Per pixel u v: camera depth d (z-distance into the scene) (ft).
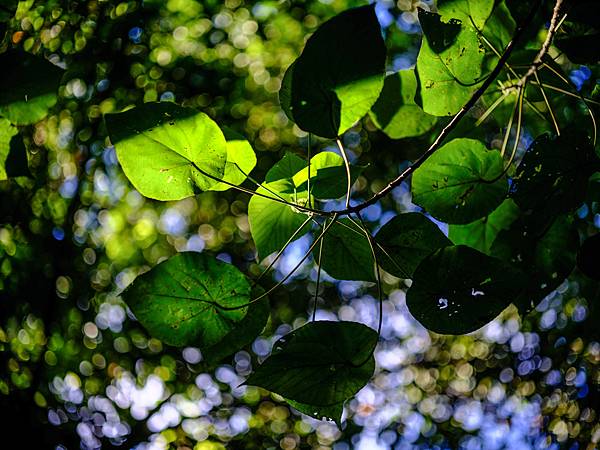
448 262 3.14
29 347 12.35
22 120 3.13
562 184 3.41
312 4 12.56
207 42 12.87
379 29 2.95
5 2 3.19
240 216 14.33
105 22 10.03
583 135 3.37
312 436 14.55
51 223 12.32
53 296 12.60
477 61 3.34
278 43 13.19
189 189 3.16
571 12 3.39
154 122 3.08
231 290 3.14
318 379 3.05
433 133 4.05
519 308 3.54
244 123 13.60
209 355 3.24
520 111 3.43
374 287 14.25
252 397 14.37
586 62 3.41
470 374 14.08
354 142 13.01
